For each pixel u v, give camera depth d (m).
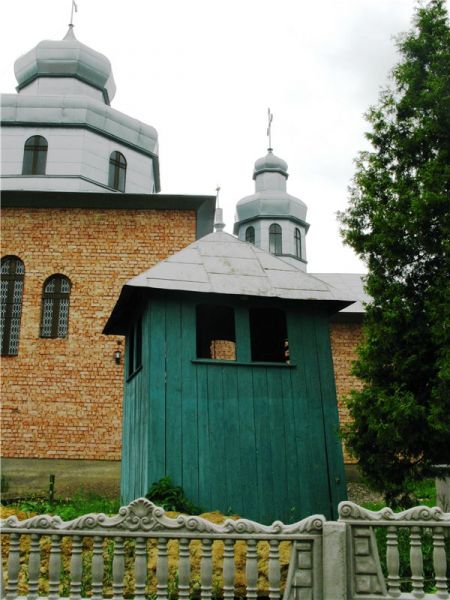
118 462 15.10
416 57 8.87
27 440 15.04
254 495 8.23
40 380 15.52
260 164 36.50
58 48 20.97
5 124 18.59
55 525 3.94
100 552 3.91
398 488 7.62
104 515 3.95
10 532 3.93
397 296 7.88
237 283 9.20
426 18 8.77
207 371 8.69
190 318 8.91
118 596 3.84
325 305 9.52
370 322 8.27
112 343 15.96
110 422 15.38
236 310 9.18
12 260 16.64
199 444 8.29
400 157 8.70
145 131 20.27
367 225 8.64
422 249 8.05
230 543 3.90
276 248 34.34
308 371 9.06
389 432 7.25
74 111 18.97
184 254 9.71
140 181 19.91
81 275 16.42
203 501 8.04
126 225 16.94
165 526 3.92
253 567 3.88
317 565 3.82
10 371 15.52
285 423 8.68
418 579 3.87
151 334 8.66
